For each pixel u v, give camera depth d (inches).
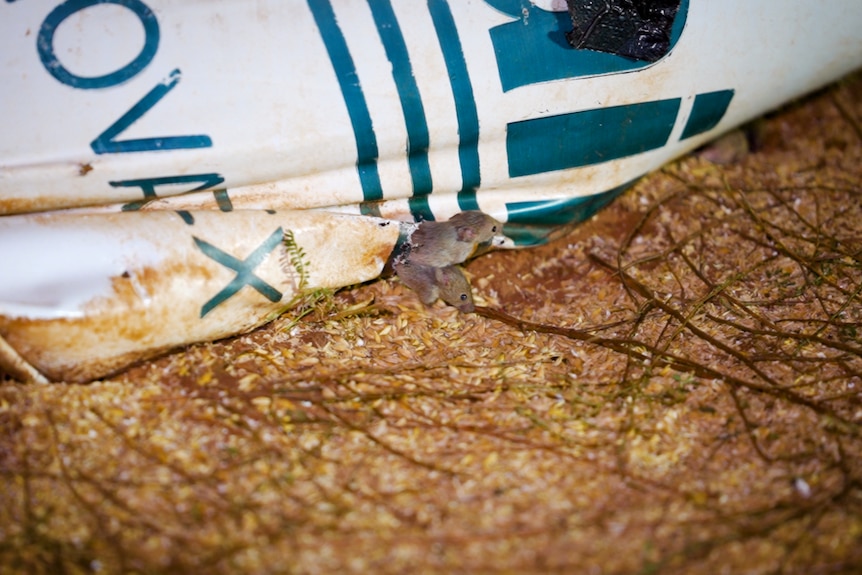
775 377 30.0
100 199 30.0
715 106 34.5
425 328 31.8
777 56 34.1
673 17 31.9
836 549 25.5
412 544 25.3
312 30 30.2
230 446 27.3
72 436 27.2
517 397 29.2
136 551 25.1
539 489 26.7
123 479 26.4
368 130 30.7
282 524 25.6
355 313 31.5
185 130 29.7
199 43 29.8
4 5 29.4
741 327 31.7
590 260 34.9
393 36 30.5
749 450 27.9
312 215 30.8
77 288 28.0
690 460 27.6
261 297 29.8
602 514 26.1
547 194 34.1
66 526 25.5
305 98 30.2
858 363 30.4
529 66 31.3
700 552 25.4
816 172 40.0
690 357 30.8
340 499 26.2
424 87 30.7
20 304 27.5
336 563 25.0
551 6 31.4
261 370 29.6
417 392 29.1
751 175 39.4
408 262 31.8
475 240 31.6
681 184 38.2
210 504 26.0
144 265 28.6
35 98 29.2
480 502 26.3
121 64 29.5
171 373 29.2
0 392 28.1
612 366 30.5
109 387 28.5
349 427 27.9
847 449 27.7
